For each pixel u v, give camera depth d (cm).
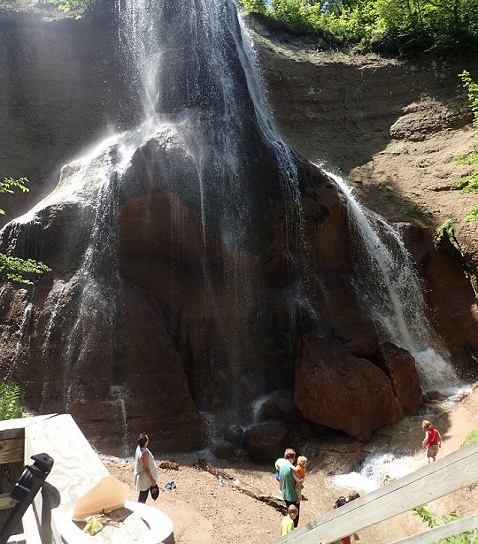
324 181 1820
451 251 1928
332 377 1302
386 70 2659
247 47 2391
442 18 2638
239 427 1295
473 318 1819
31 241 1366
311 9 3098
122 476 1032
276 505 986
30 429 318
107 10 2222
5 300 1334
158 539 214
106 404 1194
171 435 1231
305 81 2633
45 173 2002
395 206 2145
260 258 1569
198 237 1488
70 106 2161
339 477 1132
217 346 1436
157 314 1370
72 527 223
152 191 1430
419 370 1661
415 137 2419
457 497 842
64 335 1261
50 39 2214
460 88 2480
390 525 888
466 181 2028
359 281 1788
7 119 2070
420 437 1214
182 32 1836
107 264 1379
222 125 1672
